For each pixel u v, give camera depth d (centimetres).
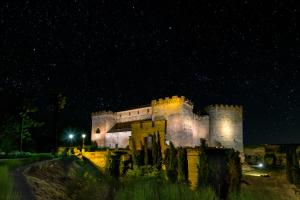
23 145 6612
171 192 2111
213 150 3394
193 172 3428
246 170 4688
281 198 3481
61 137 8119
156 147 4519
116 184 2467
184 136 6241
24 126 6000
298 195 3603
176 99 6431
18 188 1337
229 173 3212
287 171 4056
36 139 7619
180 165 3509
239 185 3191
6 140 5728
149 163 4494
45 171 2272
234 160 3259
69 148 6275
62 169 2806
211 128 6994
